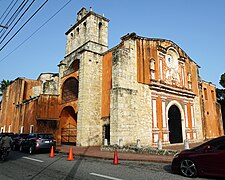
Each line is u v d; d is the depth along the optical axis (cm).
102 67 2427
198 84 2964
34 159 1266
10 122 4234
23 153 1678
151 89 2161
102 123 2216
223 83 3956
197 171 720
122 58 1992
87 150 1741
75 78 2511
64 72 2822
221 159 673
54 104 2777
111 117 1867
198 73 3039
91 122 2177
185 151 788
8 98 4738
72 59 2723
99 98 2311
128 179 704
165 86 2292
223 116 3681
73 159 1252
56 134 2642
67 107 2645
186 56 2841
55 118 2723
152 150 1404
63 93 2773
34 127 2861
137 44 2188
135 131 1900
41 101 2702
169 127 2292
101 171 851
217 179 697
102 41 2588
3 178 737
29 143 1683
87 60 2317
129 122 1870
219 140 715
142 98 2053
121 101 1858
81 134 2095
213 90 3431
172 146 2027
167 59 2480
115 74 1958
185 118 2527
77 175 772
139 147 1541
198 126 2728
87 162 1125
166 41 2523
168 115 2327
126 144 1797
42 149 1609
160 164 1035
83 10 2875
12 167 975
